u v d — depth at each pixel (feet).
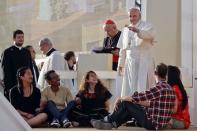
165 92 35.81
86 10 58.80
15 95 37.29
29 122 36.55
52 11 61.05
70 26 59.98
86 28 58.95
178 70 39.24
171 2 48.96
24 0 62.39
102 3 57.26
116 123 35.60
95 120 35.94
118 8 55.93
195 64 45.70
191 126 42.19
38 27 61.72
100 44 57.93
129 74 39.42
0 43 63.05
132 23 39.09
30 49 42.55
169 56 48.73
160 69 36.19
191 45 46.44
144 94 35.42
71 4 59.82
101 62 42.96
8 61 37.55
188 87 44.70
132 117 35.96
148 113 35.63
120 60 40.06
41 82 43.45
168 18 48.88
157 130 36.01
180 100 38.50
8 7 63.10
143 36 38.04
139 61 39.09
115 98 41.70
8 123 16.19
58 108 38.04
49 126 37.35
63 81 43.62
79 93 38.34
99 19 57.82
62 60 44.52
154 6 48.80
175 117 38.34
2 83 39.40
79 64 43.60
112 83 42.22
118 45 40.40
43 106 37.58
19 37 38.04
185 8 47.32
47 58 44.45
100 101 38.27
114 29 43.86
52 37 60.95
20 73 37.09
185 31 47.24
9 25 63.05
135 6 50.37
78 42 59.52
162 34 48.73
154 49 48.49
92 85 38.34
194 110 43.29
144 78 39.09
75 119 37.78
